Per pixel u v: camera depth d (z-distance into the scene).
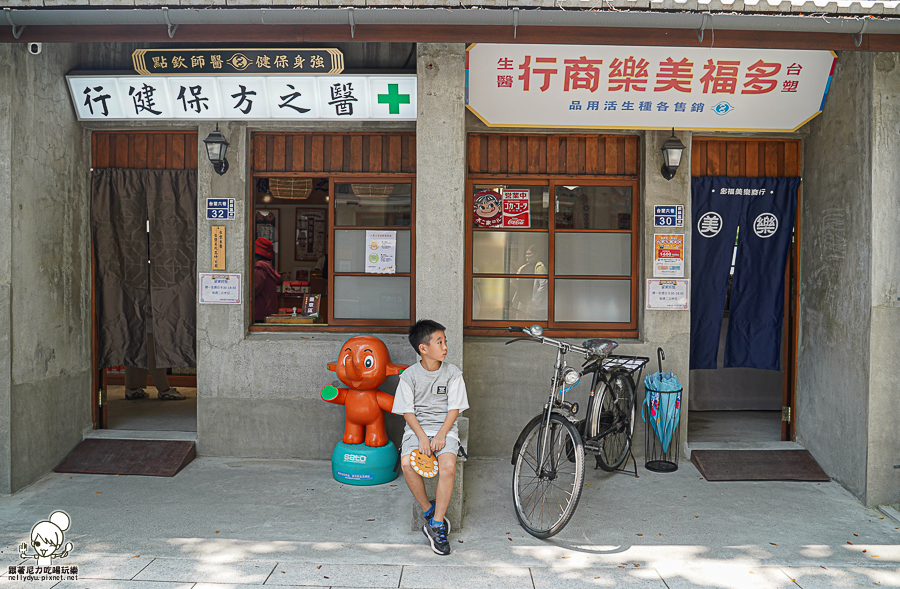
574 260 5.07
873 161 3.99
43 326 4.45
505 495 4.19
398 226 5.00
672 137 4.65
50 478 4.45
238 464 4.78
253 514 3.84
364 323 5.02
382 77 4.52
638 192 5.02
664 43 3.64
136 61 4.50
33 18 3.47
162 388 6.64
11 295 4.07
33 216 4.31
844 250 4.36
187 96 4.65
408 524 3.72
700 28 3.51
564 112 4.59
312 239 8.60
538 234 5.07
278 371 4.87
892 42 3.63
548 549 3.40
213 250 4.89
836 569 3.19
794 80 4.41
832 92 4.50
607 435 4.64
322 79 4.54
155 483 4.36
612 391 4.63
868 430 4.03
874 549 3.43
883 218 3.99
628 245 5.07
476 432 4.98
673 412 4.64
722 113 4.58
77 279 4.90
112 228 5.09
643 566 3.21
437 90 4.04
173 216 5.07
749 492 4.29
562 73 4.36
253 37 3.62
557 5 3.41
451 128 4.04
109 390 7.15
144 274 5.16
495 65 4.33
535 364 4.96
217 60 4.48
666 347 4.93
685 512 3.93
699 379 6.45
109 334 5.16
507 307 5.10
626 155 5.03
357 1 3.39
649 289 4.90
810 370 4.84
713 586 3.01
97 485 4.32
